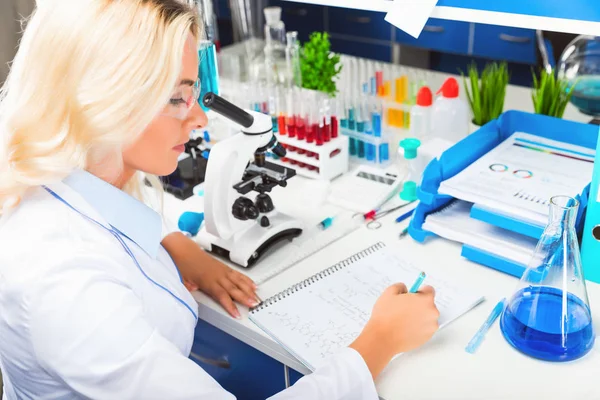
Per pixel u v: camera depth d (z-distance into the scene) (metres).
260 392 1.23
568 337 0.97
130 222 0.96
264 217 1.32
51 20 0.82
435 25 3.77
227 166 1.23
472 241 1.25
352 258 1.27
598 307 1.11
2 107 0.88
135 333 0.80
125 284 0.87
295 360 1.05
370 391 0.91
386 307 1.02
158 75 0.83
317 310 1.12
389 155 1.72
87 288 0.80
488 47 3.64
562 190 1.23
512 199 1.20
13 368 0.89
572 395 0.93
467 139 1.38
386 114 1.91
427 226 1.32
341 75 2.02
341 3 1.25
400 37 3.96
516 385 0.95
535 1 1.03
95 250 0.86
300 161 1.64
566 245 0.98
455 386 0.95
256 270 1.27
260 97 1.71
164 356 0.81
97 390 0.80
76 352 0.78
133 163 0.95
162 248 1.13
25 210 0.87
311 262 1.29
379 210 1.48
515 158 1.37
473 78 1.75
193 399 0.82
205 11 1.54
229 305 1.15
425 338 1.00
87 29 0.81
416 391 0.94
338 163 1.62
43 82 0.83
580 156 1.36
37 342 0.79
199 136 1.64
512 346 1.03
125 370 0.79
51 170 0.84
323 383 0.89
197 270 1.23
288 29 4.47
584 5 0.98
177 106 0.93
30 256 0.81
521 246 1.20
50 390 0.87
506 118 1.49
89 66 0.81
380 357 0.95
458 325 1.08
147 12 0.82
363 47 4.19
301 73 1.80
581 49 2.15
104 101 0.82
